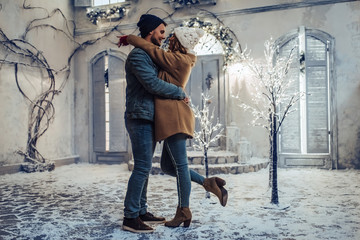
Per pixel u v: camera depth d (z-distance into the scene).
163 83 2.31
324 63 6.64
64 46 8.09
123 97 7.96
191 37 2.42
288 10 6.79
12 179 5.63
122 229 2.49
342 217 2.86
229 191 4.20
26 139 6.85
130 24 7.97
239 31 7.10
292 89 6.78
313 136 6.66
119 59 8.05
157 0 7.75
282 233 2.40
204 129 3.67
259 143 6.89
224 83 7.23
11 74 6.54
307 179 5.18
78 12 8.46
